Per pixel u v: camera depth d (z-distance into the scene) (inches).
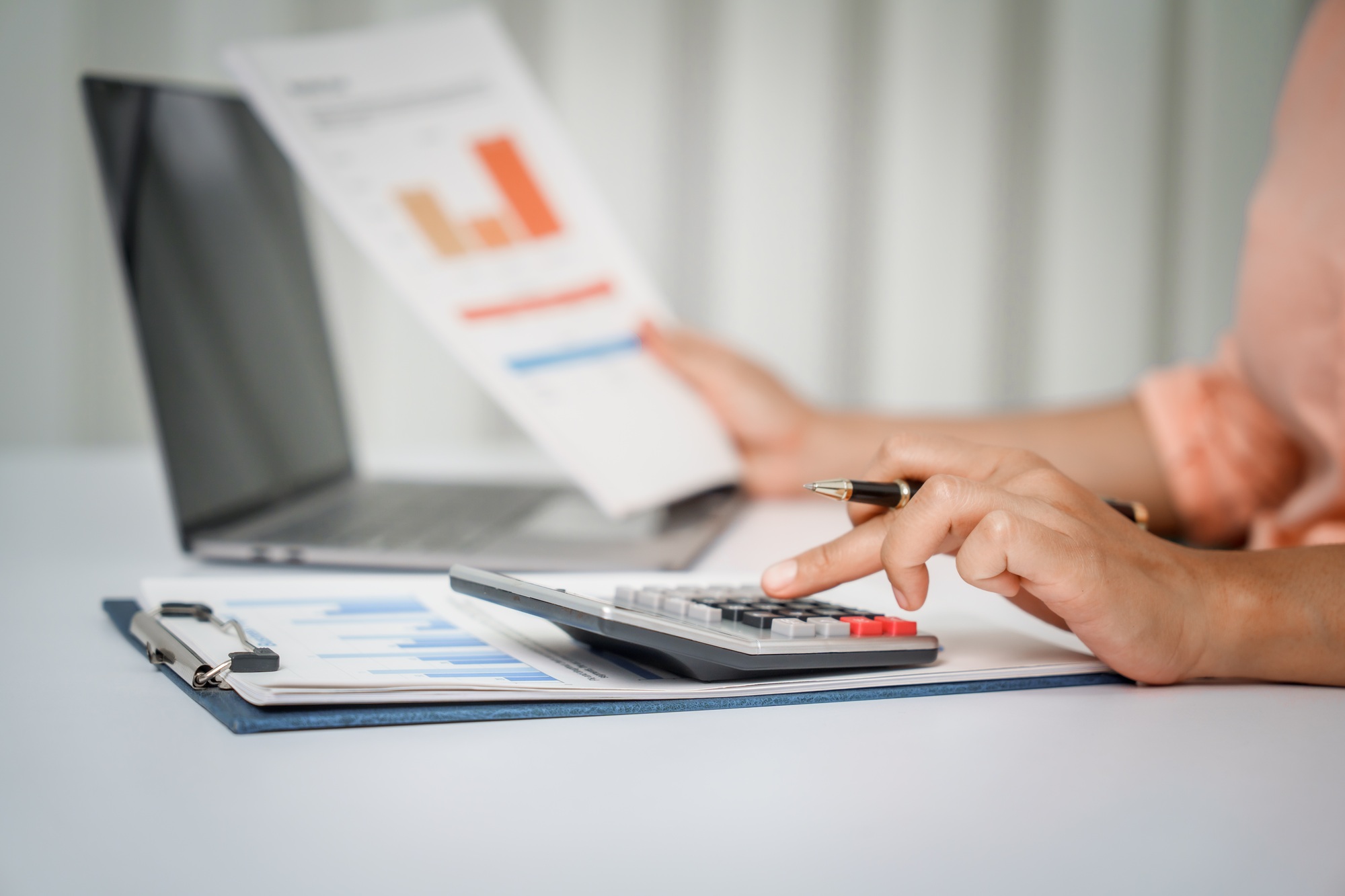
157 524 29.6
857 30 77.5
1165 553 15.6
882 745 12.1
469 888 8.3
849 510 17.2
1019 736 12.6
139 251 23.6
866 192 79.1
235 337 28.1
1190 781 11.1
